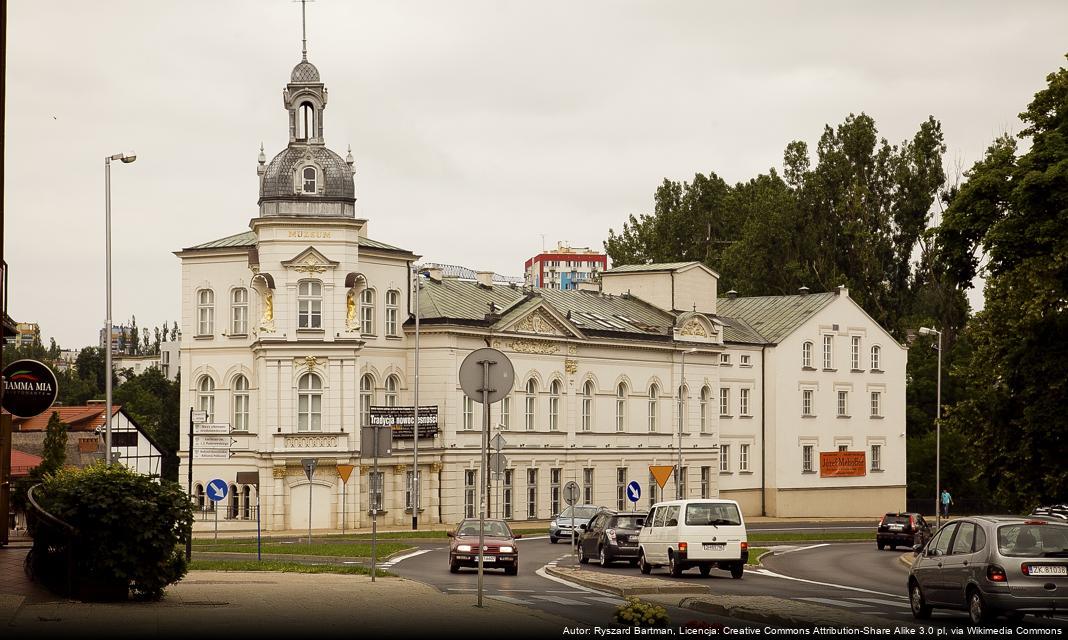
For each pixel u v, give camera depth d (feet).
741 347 324.39
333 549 182.91
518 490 272.31
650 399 302.66
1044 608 86.48
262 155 253.24
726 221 437.58
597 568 163.84
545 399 277.85
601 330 288.71
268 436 242.58
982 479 173.58
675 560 145.38
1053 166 144.15
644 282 320.70
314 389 245.24
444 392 259.39
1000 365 164.45
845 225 395.75
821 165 400.26
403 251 261.03
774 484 326.65
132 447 302.86
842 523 313.94
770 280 395.96
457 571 150.41
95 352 532.73
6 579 95.35
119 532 87.76
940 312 398.62
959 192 157.38
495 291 287.89
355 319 247.91
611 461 291.79
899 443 355.36
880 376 352.08
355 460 245.65
